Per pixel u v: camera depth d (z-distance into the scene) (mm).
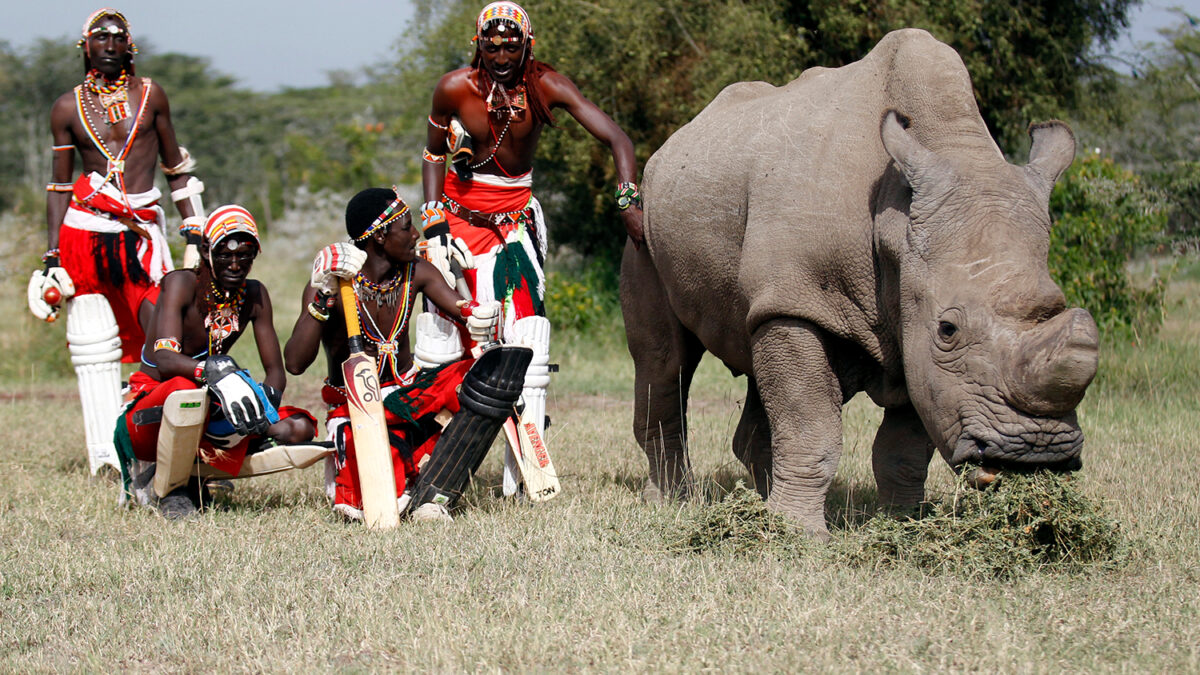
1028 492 8383
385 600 8234
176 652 7414
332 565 9164
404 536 10031
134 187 13844
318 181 67625
